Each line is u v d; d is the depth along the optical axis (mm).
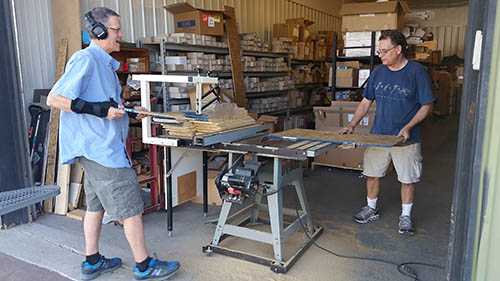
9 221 3215
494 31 1208
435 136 8031
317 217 3492
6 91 3082
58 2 3771
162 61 4133
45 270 2547
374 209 3416
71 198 3682
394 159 3084
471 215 1332
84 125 2096
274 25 6828
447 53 13867
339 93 5594
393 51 2881
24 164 3236
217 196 3760
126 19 4477
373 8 4688
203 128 2520
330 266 2578
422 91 2891
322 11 9297
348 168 4988
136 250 2275
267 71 5977
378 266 2582
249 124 2848
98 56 2127
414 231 3131
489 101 1245
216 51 4875
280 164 2473
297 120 6832
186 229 3205
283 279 2414
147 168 4285
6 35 3035
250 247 2881
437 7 13742
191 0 5203
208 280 2402
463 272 1382
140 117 2477
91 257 2406
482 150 1280
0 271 2527
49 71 3891
